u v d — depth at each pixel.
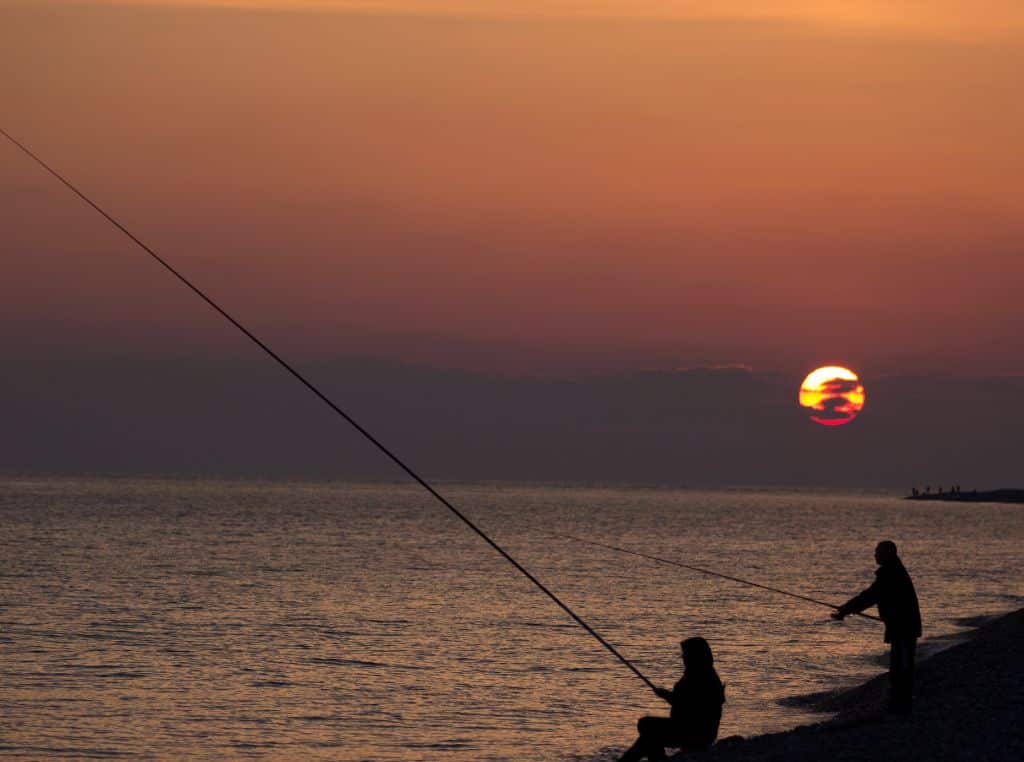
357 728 71.12
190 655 98.81
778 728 69.69
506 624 122.81
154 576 176.12
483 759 63.81
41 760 62.78
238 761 63.22
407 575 186.88
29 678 85.88
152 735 68.75
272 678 88.06
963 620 130.25
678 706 47.38
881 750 45.44
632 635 114.56
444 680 87.62
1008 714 51.44
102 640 106.81
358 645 106.12
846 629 121.00
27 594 145.88
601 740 68.38
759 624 124.88
